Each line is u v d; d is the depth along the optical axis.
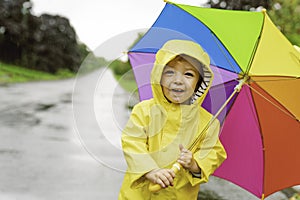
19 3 31.75
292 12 12.42
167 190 2.88
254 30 3.43
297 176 3.72
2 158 7.79
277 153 3.62
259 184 3.71
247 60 3.30
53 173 7.03
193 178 2.88
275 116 3.50
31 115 12.73
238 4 14.66
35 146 8.81
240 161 3.69
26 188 6.30
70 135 9.99
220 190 6.41
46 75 30.80
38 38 31.94
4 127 10.66
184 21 3.53
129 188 2.87
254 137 3.60
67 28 32.66
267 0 13.41
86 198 6.02
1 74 27.23
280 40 3.45
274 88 3.37
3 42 31.19
